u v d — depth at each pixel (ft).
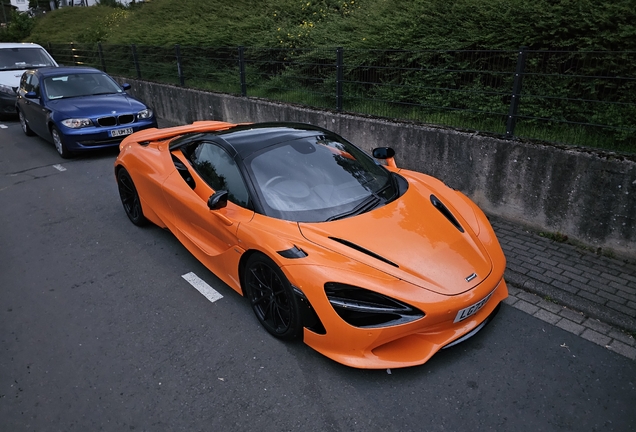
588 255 13.53
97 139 24.67
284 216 10.18
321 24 27.66
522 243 14.35
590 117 15.02
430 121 19.24
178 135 16.15
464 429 7.79
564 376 8.97
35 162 25.54
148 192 14.66
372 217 10.15
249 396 8.61
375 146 20.33
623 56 13.76
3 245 15.47
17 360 9.82
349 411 8.20
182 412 8.30
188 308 11.48
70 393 8.86
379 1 24.81
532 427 7.82
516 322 10.69
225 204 10.59
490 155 15.98
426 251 9.32
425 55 19.02
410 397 8.49
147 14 49.78
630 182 12.65
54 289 12.57
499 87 17.54
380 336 8.40
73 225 16.89
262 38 29.14
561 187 14.19
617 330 10.39
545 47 16.10
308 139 12.38
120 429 7.99
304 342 9.39
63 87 27.27
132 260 14.06
